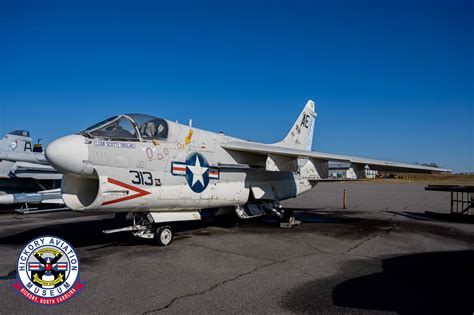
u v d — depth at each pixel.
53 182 18.30
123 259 6.61
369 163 10.70
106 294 4.71
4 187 17.17
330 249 7.70
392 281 5.38
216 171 9.66
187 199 8.70
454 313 4.15
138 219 8.25
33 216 14.00
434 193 31.61
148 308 4.24
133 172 7.52
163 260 6.55
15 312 4.12
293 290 4.93
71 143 6.79
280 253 7.23
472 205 13.15
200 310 4.20
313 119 16.41
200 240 8.60
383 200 23.83
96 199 6.89
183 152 8.73
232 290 4.90
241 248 7.68
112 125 7.65
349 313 4.16
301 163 11.82
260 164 11.27
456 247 8.02
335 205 20.02
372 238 9.12
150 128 8.27
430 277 5.61
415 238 9.17
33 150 20.66
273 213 11.42
